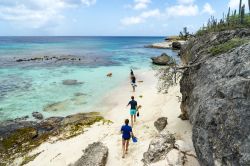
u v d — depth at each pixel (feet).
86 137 41.70
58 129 47.57
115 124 46.80
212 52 31.94
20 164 35.96
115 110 56.44
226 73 23.86
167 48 256.11
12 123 52.19
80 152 36.50
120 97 66.90
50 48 287.07
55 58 167.84
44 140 43.21
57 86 82.48
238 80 20.62
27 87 81.76
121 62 143.43
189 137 33.24
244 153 17.17
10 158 38.40
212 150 20.68
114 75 100.01
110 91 74.23
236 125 18.67
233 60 24.16
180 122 38.83
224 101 21.02
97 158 31.37
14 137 44.96
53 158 35.94
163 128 38.93
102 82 87.25
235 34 38.75
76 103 63.98
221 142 19.77
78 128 46.52
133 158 32.04
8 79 94.94
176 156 28.99
